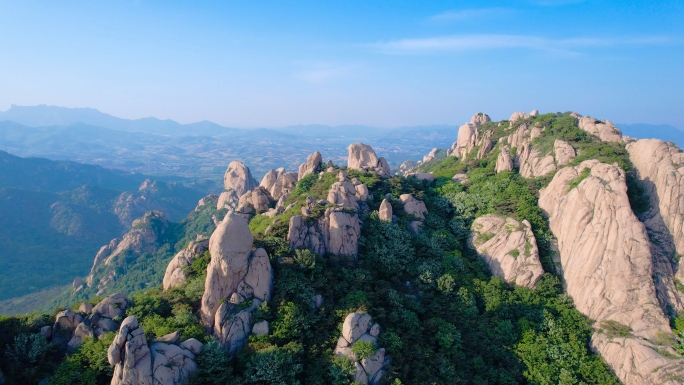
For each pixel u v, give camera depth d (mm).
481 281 62938
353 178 80562
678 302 54656
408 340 48031
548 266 64812
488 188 81812
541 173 80312
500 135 104000
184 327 43656
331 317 47250
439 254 66625
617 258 57156
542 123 92875
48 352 40844
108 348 37406
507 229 69188
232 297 45531
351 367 41500
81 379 37719
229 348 43062
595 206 61625
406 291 59125
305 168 94750
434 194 88375
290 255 53844
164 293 50938
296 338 44625
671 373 47719
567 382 49969
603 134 81188
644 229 57500
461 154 125812
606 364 52438
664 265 57281
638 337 52031
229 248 45094
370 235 65750
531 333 55656
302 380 41438
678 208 59969
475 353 52469
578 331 56125
